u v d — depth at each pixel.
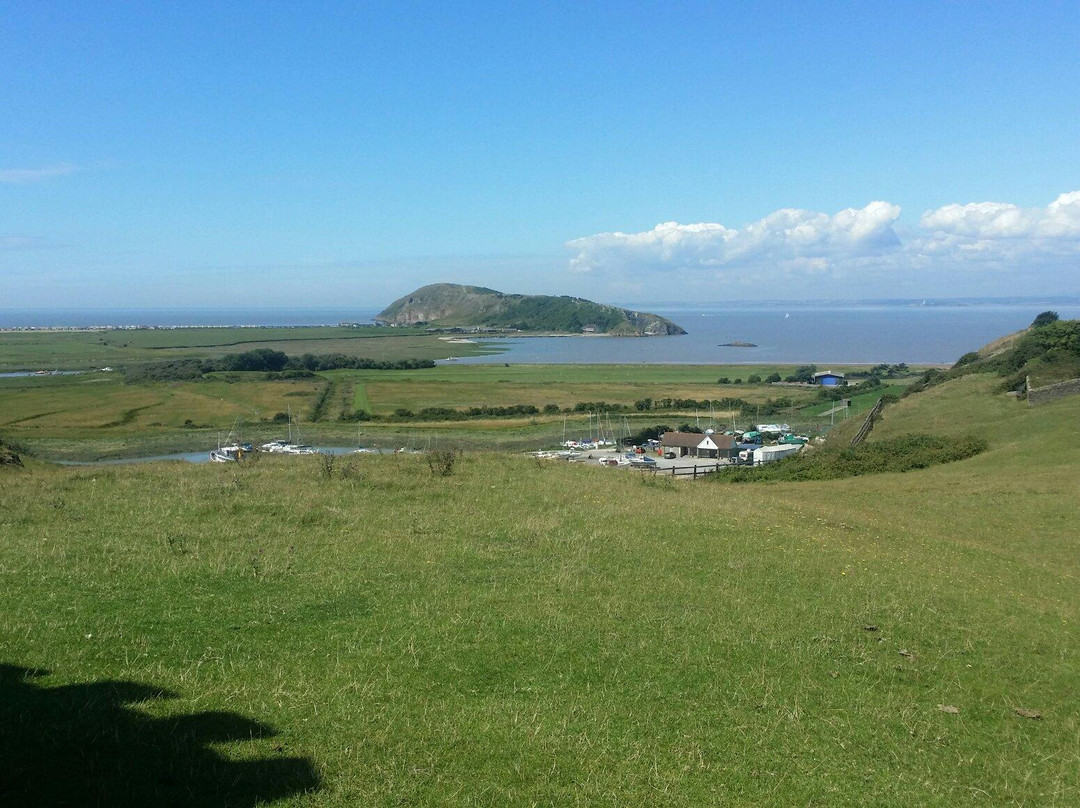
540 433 89.75
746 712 9.57
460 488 23.16
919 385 82.12
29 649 9.87
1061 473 31.55
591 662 10.64
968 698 10.58
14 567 13.43
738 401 114.88
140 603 11.92
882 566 17.11
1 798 6.52
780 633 12.24
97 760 7.32
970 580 16.91
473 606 12.55
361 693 9.27
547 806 7.27
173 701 8.73
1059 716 10.26
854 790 8.11
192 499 19.98
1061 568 19.27
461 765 7.86
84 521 17.42
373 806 7.02
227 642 10.60
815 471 38.03
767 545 17.89
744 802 7.68
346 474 24.36
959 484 31.55
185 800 6.83
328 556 15.12
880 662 11.47
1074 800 8.28
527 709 9.15
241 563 14.26
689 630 12.10
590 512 20.48
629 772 7.99
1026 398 52.16
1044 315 90.81
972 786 8.44
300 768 7.52
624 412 106.94
